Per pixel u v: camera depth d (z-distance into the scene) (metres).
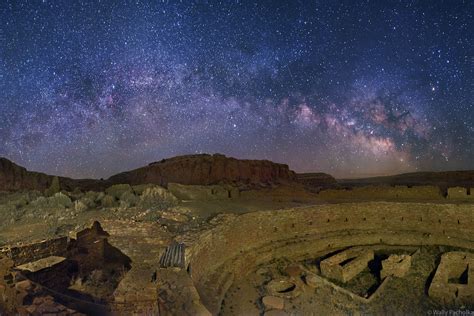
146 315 12.44
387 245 23.92
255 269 20.62
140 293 12.84
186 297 12.79
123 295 12.76
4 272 13.63
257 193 28.91
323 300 18.28
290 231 23.41
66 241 16.91
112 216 20.25
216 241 19.47
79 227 17.83
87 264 16.81
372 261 22.53
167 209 22.77
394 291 19.53
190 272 15.35
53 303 12.57
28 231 17.69
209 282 17.41
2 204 20.86
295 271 20.69
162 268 14.31
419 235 24.05
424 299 18.86
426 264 21.89
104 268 16.62
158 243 17.16
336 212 24.72
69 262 16.59
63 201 21.77
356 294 19.00
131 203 23.33
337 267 20.56
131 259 15.85
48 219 19.38
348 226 24.80
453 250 23.02
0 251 14.59
